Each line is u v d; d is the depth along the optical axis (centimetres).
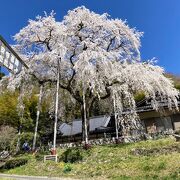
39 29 2078
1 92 2198
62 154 1709
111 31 2095
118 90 2038
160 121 2519
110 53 2025
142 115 2584
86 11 2091
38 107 2223
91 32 2145
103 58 1902
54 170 1455
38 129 2861
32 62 2052
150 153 1459
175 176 998
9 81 2108
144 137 1978
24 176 1386
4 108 2844
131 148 1627
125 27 2148
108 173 1245
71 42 2136
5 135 2353
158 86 2033
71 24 2070
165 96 2267
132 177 1102
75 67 1875
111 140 1983
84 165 1473
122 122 2261
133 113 2234
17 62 770
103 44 2147
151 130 2461
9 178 1289
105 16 2161
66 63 2150
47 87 2350
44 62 2080
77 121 3281
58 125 2992
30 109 2942
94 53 1909
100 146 1816
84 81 1873
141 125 2355
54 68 2145
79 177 1257
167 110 2514
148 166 1187
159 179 1007
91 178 1203
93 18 2081
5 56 691
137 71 1955
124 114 2261
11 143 2311
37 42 2136
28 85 2212
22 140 2377
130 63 2198
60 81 2181
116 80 2023
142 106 2538
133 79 1941
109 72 1966
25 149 2269
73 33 2073
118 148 1684
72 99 2386
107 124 2994
